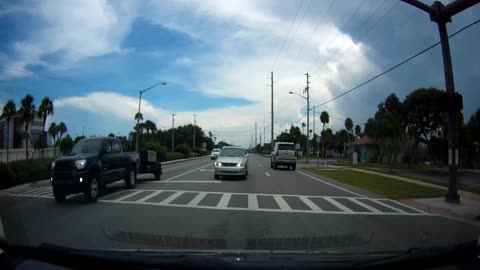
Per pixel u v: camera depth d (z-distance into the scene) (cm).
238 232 866
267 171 3331
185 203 1342
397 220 1096
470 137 4688
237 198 1498
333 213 1185
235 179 2408
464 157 4706
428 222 1073
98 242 740
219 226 937
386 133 3381
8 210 1173
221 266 420
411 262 442
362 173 3138
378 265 431
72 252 448
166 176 2619
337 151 11025
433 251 462
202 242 751
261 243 745
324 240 782
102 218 1033
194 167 3847
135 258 430
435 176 2994
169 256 439
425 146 5378
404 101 4962
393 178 2652
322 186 2077
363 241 779
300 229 915
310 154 11369
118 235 811
